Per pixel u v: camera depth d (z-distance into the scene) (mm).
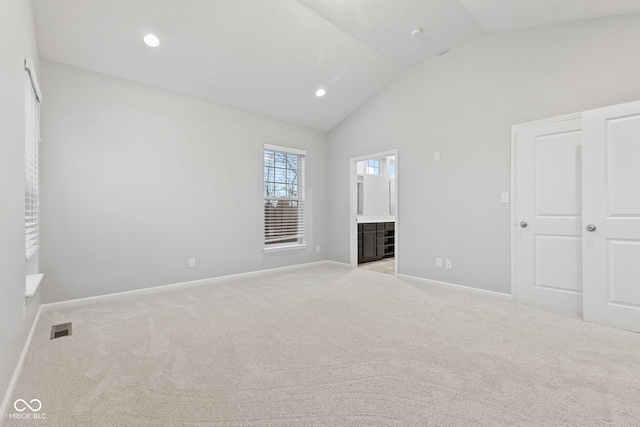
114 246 3293
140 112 3469
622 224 2406
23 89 1909
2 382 1413
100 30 2770
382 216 6453
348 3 2932
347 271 4836
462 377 1721
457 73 3693
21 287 1849
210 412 1431
